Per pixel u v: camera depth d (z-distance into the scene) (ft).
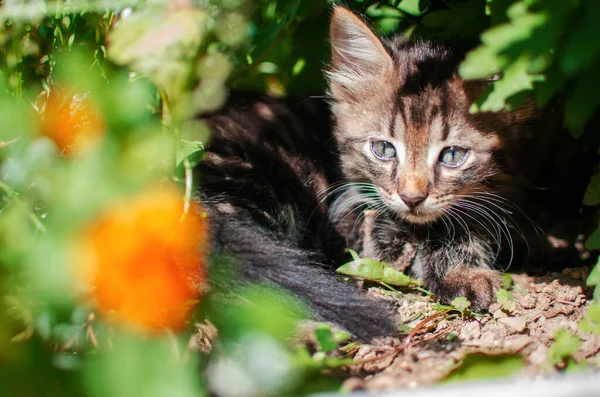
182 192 1.03
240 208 1.32
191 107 1.18
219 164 1.35
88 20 1.16
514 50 0.99
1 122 0.94
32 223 0.97
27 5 1.16
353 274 1.29
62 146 0.98
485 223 1.39
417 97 1.35
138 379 0.85
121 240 0.86
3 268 0.91
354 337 1.13
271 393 0.93
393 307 1.24
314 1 1.41
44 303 0.92
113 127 0.87
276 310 0.93
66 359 0.94
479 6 1.37
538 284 1.31
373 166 1.40
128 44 1.03
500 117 1.34
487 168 1.35
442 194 1.35
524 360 1.01
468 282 1.32
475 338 1.12
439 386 0.94
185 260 1.00
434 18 1.42
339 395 0.93
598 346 1.07
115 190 0.85
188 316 1.01
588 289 1.25
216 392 0.94
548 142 1.39
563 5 0.98
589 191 1.17
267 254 1.15
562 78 1.01
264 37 1.38
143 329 0.92
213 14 1.32
